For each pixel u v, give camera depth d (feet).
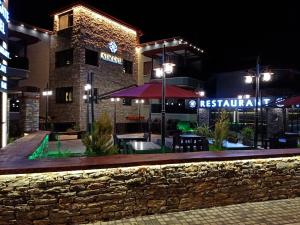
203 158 18.30
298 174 21.61
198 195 18.28
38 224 14.40
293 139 34.58
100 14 72.08
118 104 76.64
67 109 68.80
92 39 69.82
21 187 14.08
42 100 72.02
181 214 17.30
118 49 78.38
